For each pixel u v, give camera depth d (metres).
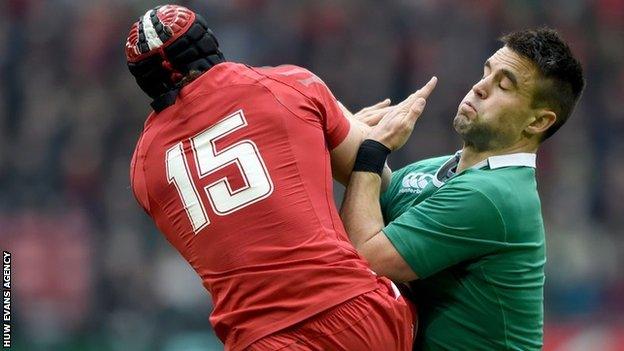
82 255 42.16
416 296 14.98
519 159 14.60
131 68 14.03
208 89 13.83
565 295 42.94
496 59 14.62
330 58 52.22
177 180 13.78
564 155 48.75
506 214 14.14
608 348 39.97
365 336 13.30
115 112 48.97
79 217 44.12
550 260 44.12
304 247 13.31
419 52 52.00
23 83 50.56
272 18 53.19
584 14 55.22
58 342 39.38
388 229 14.22
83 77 50.72
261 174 13.48
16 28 52.31
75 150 46.94
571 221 46.34
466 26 53.22
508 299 14.42
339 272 13.36
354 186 14.40
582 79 14.70
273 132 13.66
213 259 13.60
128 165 46.94
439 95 50.44
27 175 46.56
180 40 13.77
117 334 40.00
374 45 52.41
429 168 15.60
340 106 14.73
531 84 14.41
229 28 52.56
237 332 13.45
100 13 52.62
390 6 53.81
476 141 14.70
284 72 14.24
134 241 42.97
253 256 13.36
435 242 14.13
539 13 54.62
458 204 14.14
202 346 40.03
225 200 13.49
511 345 14.55
